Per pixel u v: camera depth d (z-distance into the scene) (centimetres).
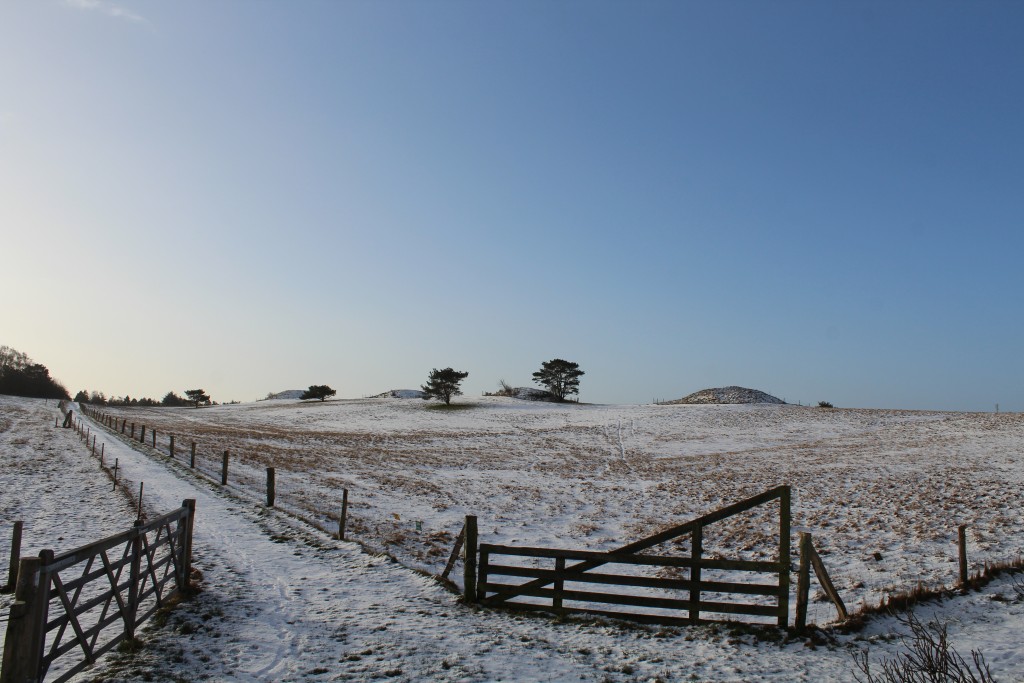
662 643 1025
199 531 1814
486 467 4297
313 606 1191
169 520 1111
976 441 4650
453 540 2028
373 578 1402
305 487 2961
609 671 896
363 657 920
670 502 2820
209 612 1095
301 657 916
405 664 895
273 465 3809
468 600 1220
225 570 1412
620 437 6456
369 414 9569
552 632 1068
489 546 1221
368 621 1102
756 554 1838
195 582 1271
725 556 1838
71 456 3734
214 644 948
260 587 1299
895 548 1844
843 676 889
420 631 1052
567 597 1175
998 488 2722
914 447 4600
